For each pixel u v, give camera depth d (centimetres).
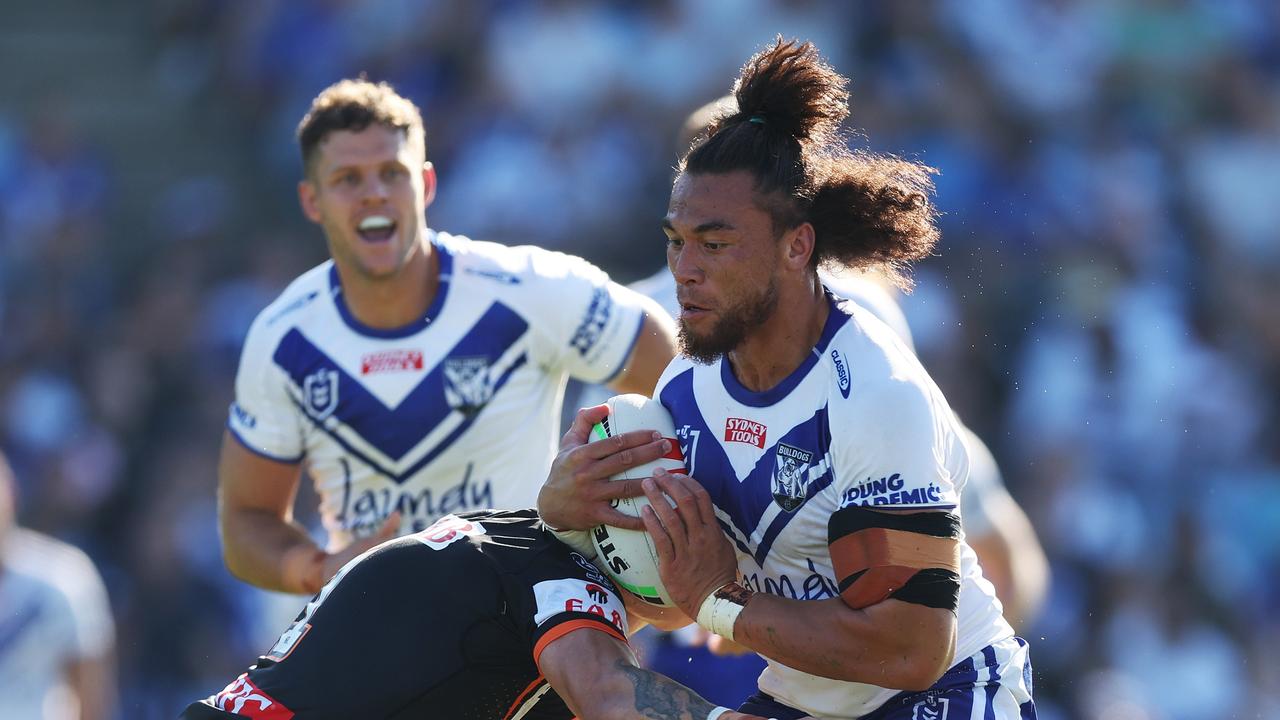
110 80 5212
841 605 1299
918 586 1280
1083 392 3844
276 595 3647
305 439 1955
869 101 4250
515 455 1938
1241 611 3666
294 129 4847
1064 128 4350
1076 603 3572
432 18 4691
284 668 1404
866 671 1292
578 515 1402
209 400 4159
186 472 3972
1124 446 3825
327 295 1944
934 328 3794
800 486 1350
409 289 1902
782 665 1451
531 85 4509
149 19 5353
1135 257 4128
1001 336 3944
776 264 1335
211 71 5147
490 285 1923
